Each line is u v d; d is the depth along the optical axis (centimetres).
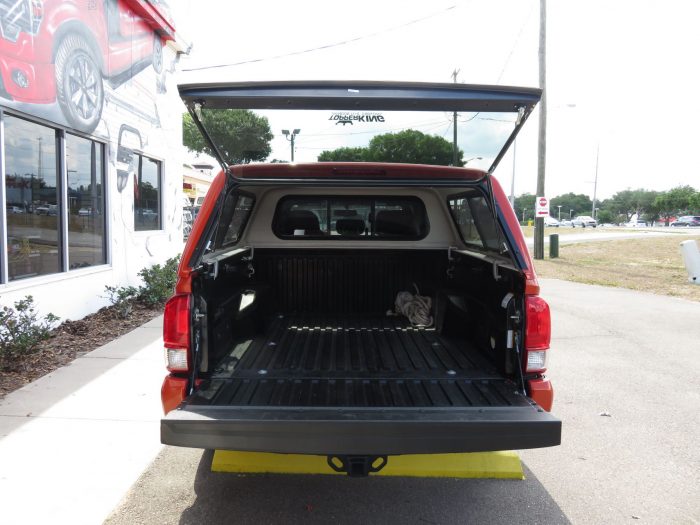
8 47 578
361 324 485
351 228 516
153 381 520
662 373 582
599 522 309
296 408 275
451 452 259
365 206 513
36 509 312
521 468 364
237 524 303
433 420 259
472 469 360
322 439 258
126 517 307
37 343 576
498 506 326
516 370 316
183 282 297
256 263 514
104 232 832
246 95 297
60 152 698
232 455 366
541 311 301
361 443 258
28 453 378
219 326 357
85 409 452
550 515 316
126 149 893
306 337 438
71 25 705
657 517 315
